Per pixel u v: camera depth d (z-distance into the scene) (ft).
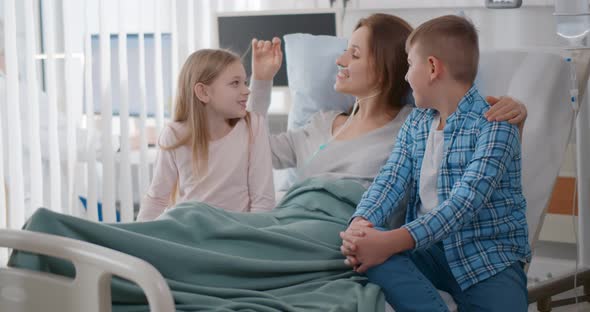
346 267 5.15
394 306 4.92
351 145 6.43
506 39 9.99
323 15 9.51
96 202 9.58
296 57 7.59
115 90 10.37
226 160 6.57
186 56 10.11
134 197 10.55
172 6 9.99
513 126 5.10
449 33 5.24
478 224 5.09
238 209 6.59
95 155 9.55
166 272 4.46
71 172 9.53
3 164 9.17
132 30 11.23
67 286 3.94
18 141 9.12
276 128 9.84
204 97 6.51
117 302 4.29
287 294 4.77
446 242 5.17
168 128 6.67
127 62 10.46
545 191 6.08
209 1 10.50
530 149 6.12
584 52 6.57
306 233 5.32
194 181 6.56
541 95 6.29
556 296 8.89
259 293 4.58
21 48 9.67
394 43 6.32
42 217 4.23
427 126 5.54
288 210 5.80
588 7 7.31
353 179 6.23
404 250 5.01
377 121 6.51
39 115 9.55
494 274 5.03
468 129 5.19
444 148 5.27
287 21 9.65
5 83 9.19
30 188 9.32
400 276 4.87
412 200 5.66
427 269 5.49
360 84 6.42
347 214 5.66
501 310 4.95
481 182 4.91
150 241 4.42
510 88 6.39
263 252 4.97
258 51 7.19
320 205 5.73
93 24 10.36
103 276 3.75
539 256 9.78
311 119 7.08
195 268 4.53
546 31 9.73
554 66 6.38
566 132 6.28
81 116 10.03
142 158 9.74
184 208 5.01
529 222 5.99
